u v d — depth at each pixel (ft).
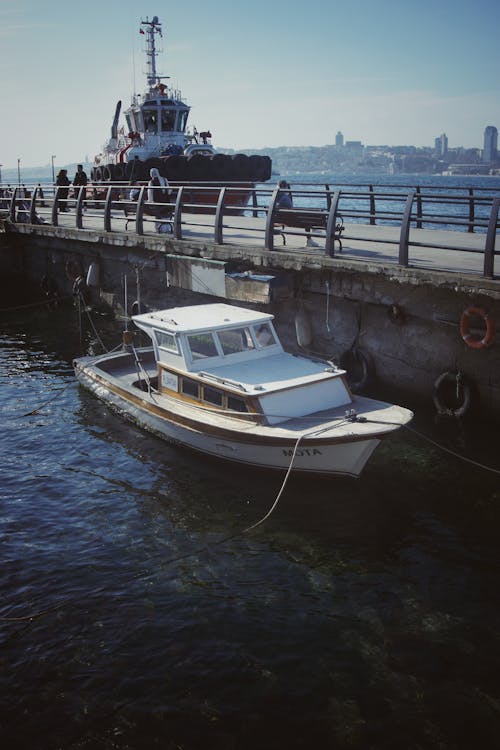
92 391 51.65
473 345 42.19
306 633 26.23
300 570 30.48
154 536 33.37
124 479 39.40
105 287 78.18
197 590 29.01
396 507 35.68
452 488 37.35
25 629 26.58
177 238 62.18
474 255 50.93
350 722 22.00
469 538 32.81
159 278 68.44
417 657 24.89
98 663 24.72
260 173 106.83
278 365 42.78
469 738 21.38
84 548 32.32
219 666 24.48
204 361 42.63
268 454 37.88
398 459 40.68
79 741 21.44
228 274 55.16
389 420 37.19
